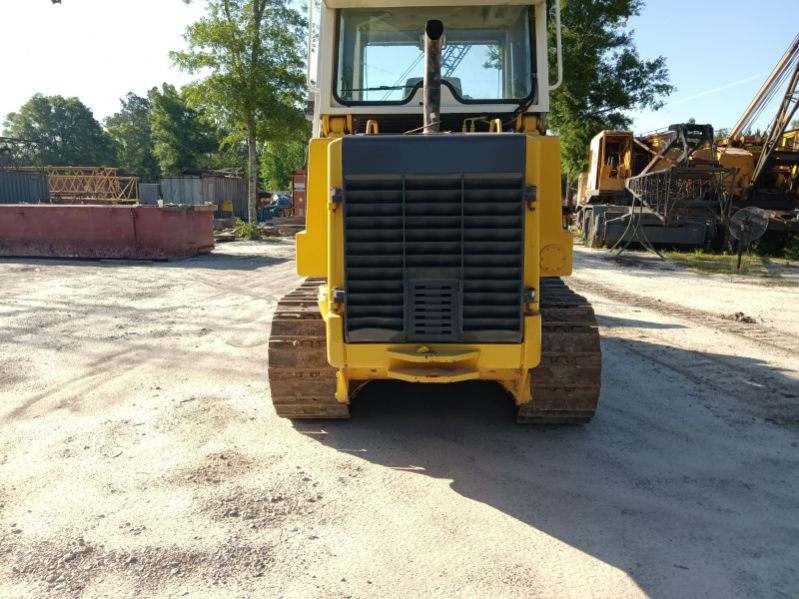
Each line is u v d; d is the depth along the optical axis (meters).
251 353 6.44
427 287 3.53
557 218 3.90
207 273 12.50
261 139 21.59
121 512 3.27
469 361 3.61
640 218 16.66
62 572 2.77
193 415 4.67
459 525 3.20
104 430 4.37
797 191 18.88
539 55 4.84
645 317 8.49
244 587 2.68
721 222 16.66
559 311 4.19
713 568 2.83
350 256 3.53
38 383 5.40
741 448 4.16
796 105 17.61
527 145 3.39
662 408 4.92
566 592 2.66
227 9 20.05
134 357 6.25
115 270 12.77
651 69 24.66
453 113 4.91
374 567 2.83
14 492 3.48
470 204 3.44
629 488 3.60
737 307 9.29
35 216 14.40
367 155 3.42
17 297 9.53
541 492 3.56
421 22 4.91
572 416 4.36
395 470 3.82
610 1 22.86
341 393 4.09
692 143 16.44
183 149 54.59
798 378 5.72
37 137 75.50
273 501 3.41
